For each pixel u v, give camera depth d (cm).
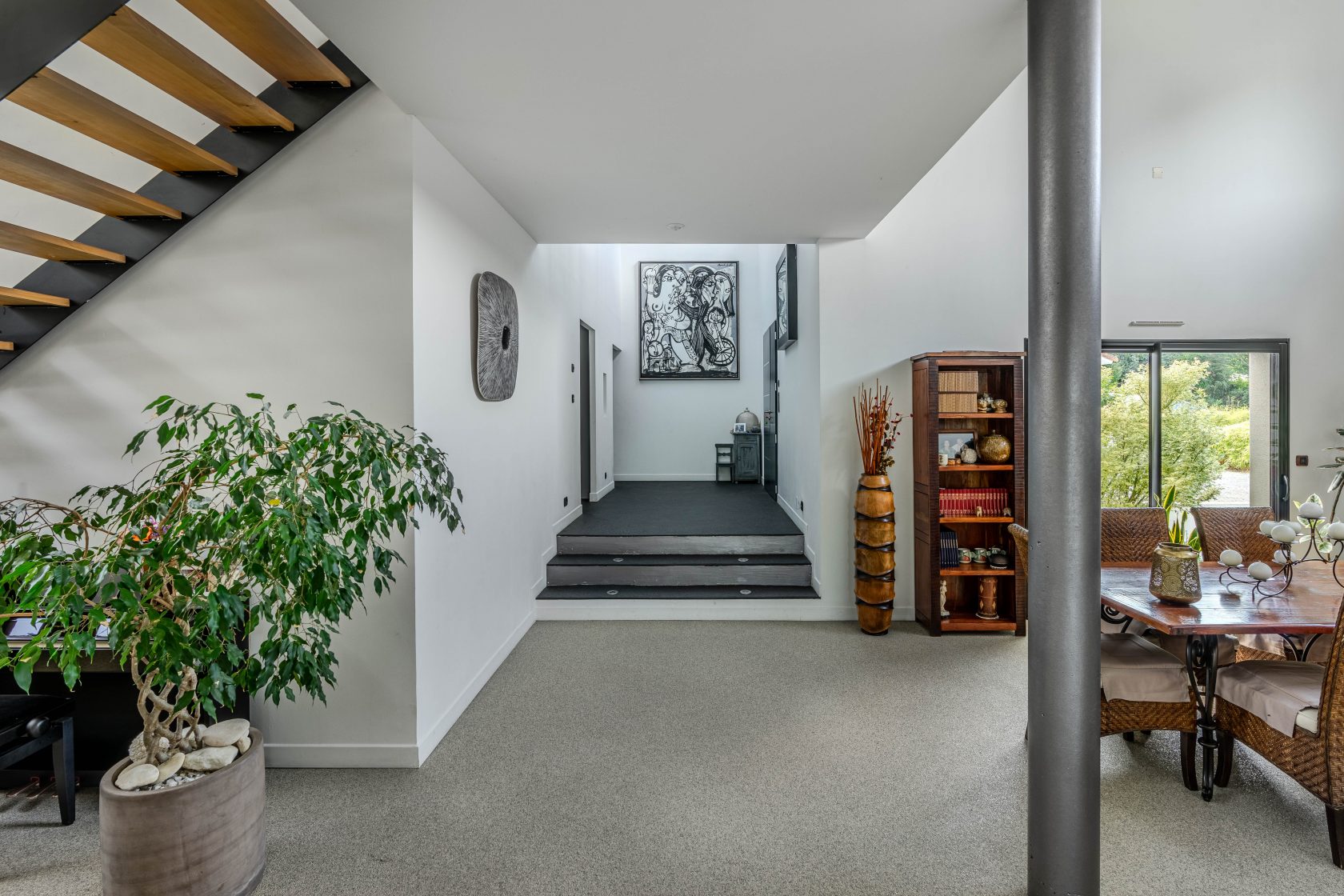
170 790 165
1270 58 454
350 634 250
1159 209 459
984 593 411
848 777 240
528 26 192
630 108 246
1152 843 200
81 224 253
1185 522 471
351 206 250
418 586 254
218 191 247
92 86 249
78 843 203
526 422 412
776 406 710
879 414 407
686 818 215
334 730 251
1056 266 168
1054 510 170
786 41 203
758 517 589
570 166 303
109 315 250
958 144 438
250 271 250
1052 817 172
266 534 165
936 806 221
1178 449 470
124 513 175
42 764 237
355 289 250
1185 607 230
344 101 249
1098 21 167
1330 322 457
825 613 435
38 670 230
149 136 212
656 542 500
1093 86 167
